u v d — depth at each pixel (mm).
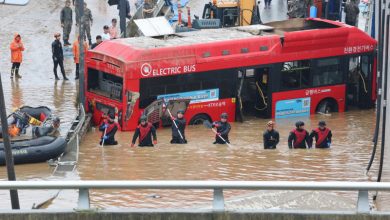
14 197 34125
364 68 75000
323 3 94875
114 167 51250
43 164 51656
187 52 66250
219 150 57031
